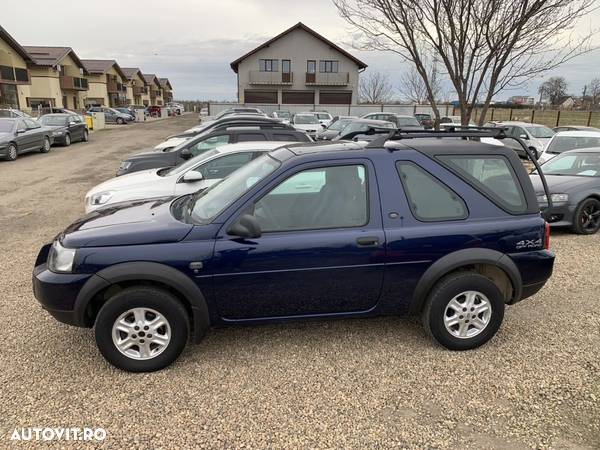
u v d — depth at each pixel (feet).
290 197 10.96
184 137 40.29
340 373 10.75
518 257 11.49
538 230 11.60
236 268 10.57
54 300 10.27
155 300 10.41
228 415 9.32
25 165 49.34
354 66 159.12
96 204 19.15
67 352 11.63
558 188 23.34
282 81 158.20
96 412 9.40
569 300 14.96
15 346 11.89
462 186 11.40
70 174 43.29
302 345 11.99
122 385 10.28
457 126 13.26
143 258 10.27
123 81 240.73
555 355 11.60
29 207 29.17
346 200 11.10
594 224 23.44
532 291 11.94
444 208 11.34
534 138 55.06
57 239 11.30
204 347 11.89
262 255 10.59
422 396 9.95
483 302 11.59
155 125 134.51
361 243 10.82
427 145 11.73
